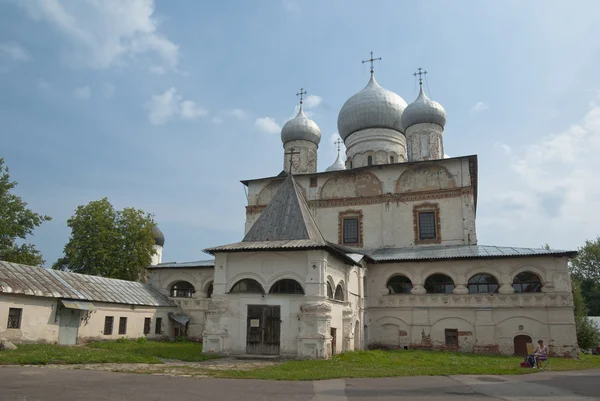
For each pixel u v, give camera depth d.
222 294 23.88
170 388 11.83
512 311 30.11
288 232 24.75
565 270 29.66
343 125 46.78
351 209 38.56
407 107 43.00
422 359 22.84
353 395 11.72
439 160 36.66
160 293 37.22
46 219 40.00
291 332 22.61
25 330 24.05
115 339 29.91
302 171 46.31
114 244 41.22
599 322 54.16
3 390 10.50
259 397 10.99
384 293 33.06
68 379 12.56
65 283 27.98
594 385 14.44
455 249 33.59
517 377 16.59
